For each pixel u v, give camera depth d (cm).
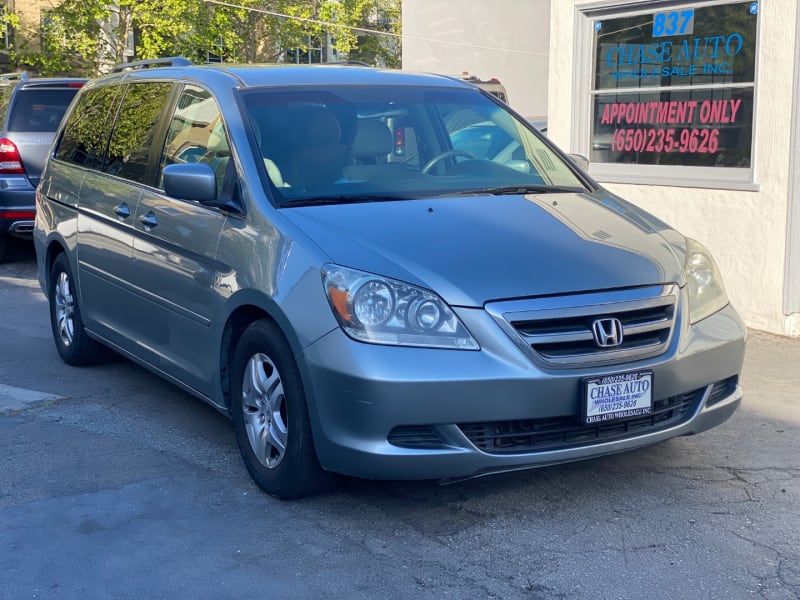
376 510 430
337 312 393
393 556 388
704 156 841
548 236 436
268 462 445
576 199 498
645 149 895
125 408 586
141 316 551
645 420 423
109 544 400
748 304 796
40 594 359
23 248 1264
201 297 478
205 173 461
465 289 392
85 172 641
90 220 612
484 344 387
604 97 933
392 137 516
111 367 680
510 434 394
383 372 380
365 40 3831
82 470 483
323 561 384
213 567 379
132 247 552
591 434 411
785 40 749
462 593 357
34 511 433
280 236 430
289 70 553
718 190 809
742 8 798
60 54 3191
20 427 551
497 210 462
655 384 411
